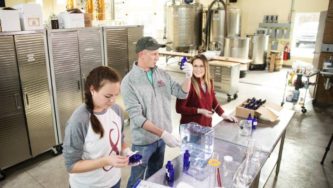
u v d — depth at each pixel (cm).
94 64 395
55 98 355
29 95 326
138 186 160
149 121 205
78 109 151
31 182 309
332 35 543
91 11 420
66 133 148
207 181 171
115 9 595
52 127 361
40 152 353
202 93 264
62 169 335
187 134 233
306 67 534
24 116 327
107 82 142
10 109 311
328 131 445
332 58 548
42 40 326
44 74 337
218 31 885
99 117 155
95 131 151
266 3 875
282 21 862
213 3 881
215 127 256
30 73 322
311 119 493
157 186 160
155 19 1015
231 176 178
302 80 555
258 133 244
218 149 213
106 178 168
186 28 878
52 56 340
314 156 367
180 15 864
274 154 368
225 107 552
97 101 147
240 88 681
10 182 308
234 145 220
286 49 862
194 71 260
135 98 208
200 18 902
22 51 308
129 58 448
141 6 970
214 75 589
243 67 769
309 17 838
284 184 308
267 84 713
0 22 287
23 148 333
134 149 225
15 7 317
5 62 295
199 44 926
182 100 254
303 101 536
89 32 378
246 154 204
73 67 368
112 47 414
